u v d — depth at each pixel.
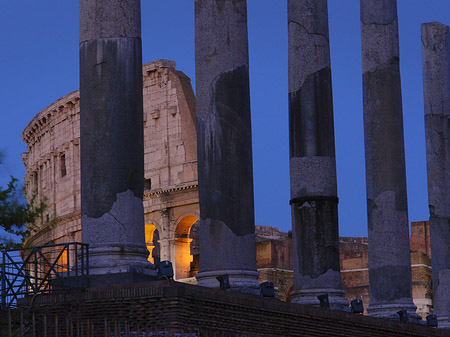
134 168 30.16
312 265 37.94
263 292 33.44
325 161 38.62
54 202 113.25
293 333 32.81
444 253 50.41
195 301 28.36
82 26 30.81
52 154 114.25
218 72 33.75
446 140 51.12
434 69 51.47
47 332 27.70
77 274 29.39
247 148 33.66
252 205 33.59
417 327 41.47
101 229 29.67
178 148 104.25
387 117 43.22
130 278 29.05
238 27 34.25
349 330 36.22
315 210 38.22
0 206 33.31
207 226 33.09
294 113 39.16
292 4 39.81
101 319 28.17
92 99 30.12
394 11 44.22
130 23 30.78
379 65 43.53
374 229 43.12
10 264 29.34
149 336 26.69
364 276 88.38
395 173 43.09
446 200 50.78
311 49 39.16
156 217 103.88
